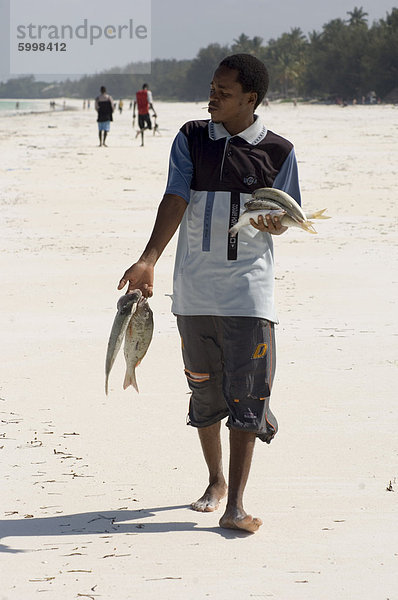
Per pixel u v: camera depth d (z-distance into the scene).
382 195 21.73
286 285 11.41
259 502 4.65
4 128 65.31
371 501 4.63
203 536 4.20
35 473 5.13
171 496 4.79
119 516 4.48
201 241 4.40
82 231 16.16
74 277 11.89
